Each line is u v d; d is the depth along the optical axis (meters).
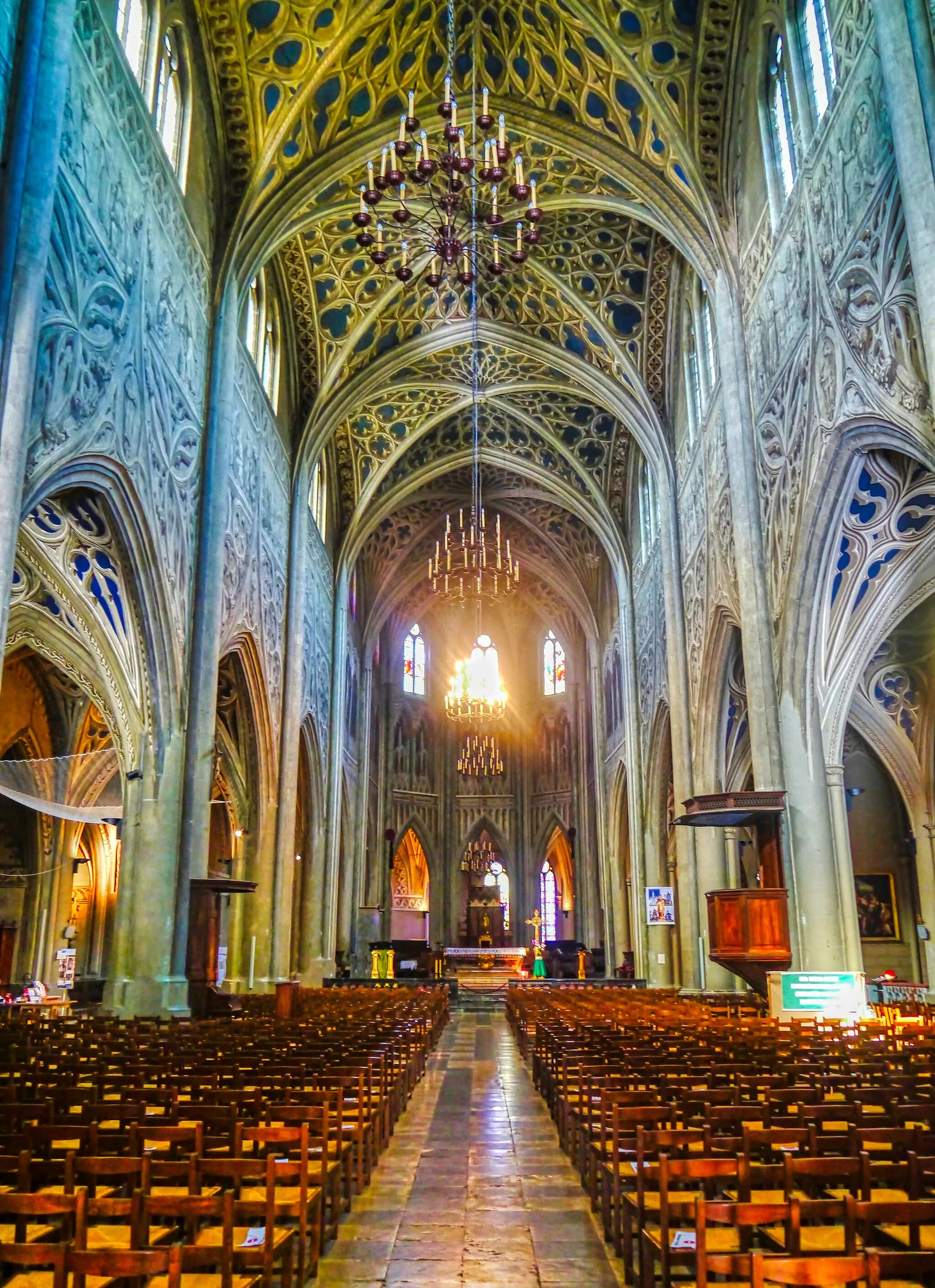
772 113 18.56
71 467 13.01
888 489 15.93
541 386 29.97
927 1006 16.50
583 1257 5.77
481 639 49.00
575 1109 8.17
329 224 23.56
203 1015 16.69
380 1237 6.16
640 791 32.09
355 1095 8.05
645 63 19.45
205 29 18.11
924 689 23.94
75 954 27.05
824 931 16.83
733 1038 10.58
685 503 25.69
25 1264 3.85
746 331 19.80
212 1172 4.49
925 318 11.49
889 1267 3.40
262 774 24.00
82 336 12.96
